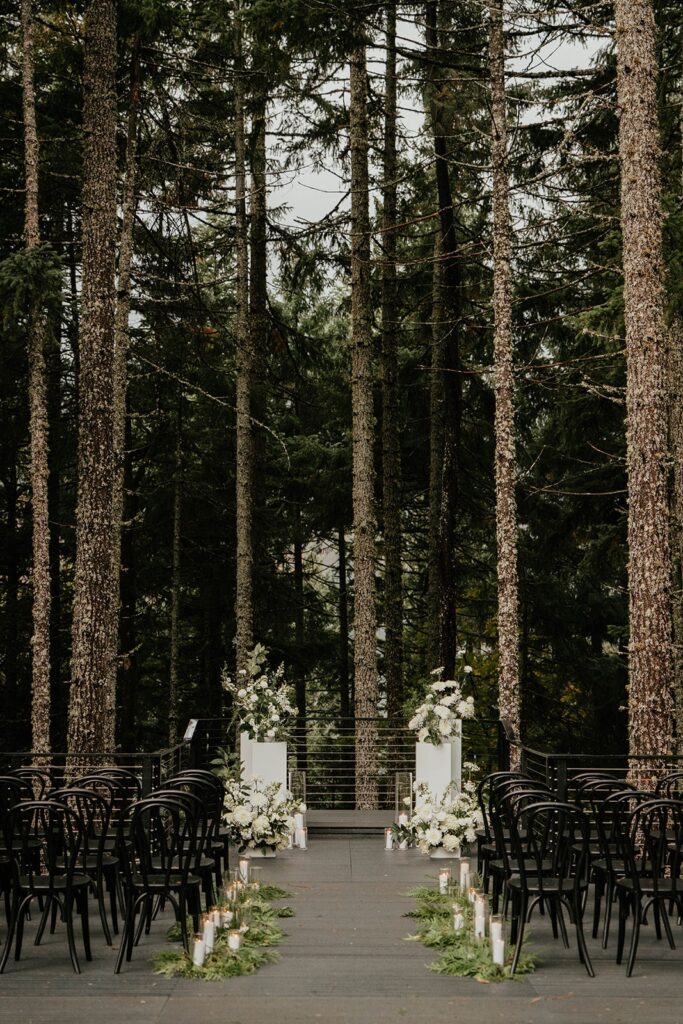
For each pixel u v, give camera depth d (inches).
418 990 223.5
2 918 285.6
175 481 713.0
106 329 450.6
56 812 264.8
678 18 480.7
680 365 481.4
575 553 798.5
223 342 690.8
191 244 624.1
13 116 554.3
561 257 632.4
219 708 784.9
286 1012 208.8
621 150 381.1
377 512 809.5
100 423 446.9
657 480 364.8
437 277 655.8
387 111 641.0
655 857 246.1
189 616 819.4
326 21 493.7
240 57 550.6
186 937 242.8
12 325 441.1
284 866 365.1
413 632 956.0
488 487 763.4
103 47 458.9
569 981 229.6
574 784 320.2
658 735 356.5
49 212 590.9
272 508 807.7
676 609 482.6
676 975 233.8
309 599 901.8
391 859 378.3
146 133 578.6
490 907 287.4
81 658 437.1
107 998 217.9
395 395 689.0
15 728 675.4
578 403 608.4
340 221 603.2
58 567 681.6
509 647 445.7
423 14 502.0
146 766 329.7
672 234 436.5
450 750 399.2
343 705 919.7
